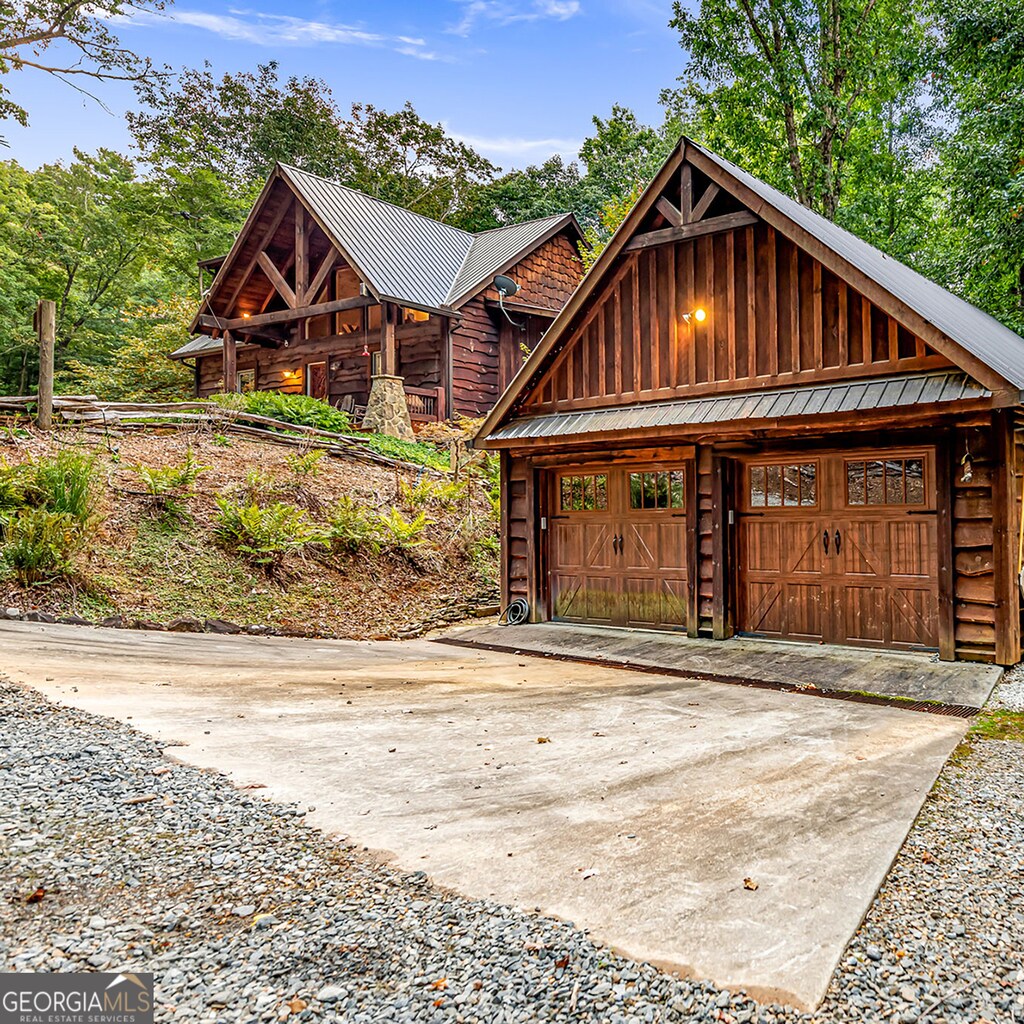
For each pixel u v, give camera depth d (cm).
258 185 3325
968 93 1622
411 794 337
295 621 848
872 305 700
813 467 762
